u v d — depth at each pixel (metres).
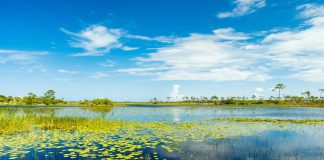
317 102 110.75
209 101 152.12
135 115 39.56
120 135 17.56
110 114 40.84
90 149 12.92
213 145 14.41
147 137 16.83
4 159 11.04
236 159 11.38
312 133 19.45
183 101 162.75
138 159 11.13
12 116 23.41
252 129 21.80
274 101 114.88
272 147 14.02
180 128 22.17
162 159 11.21
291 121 29.73
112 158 11.16
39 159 11.05
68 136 16.91
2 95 89.88
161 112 49.78
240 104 117.12
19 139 15.62
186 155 11.98
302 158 11.70
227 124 26.02
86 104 93.69
